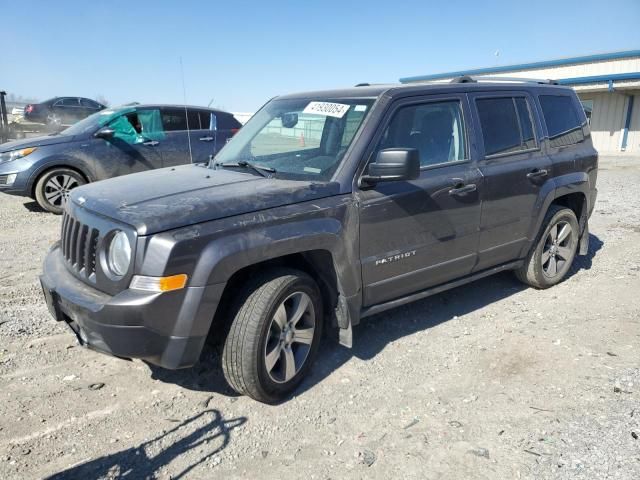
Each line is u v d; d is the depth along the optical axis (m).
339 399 3.40
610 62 23.02
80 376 3.62
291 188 3.40
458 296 5.20
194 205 3.03
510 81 5.01
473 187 4.25
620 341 4.12
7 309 4.68
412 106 4.02
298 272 3.38
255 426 3.11
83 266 3.24
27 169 8.62
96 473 2.70
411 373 3.72
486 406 3.29
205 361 3.85
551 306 4.92
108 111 9.64
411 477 2.68
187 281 2.88
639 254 6.50
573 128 5.50
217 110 10.38
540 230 5.11
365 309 3.83
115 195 3.33
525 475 2.67
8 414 3.15
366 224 3.62
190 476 2.69
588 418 3.12
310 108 4.20
